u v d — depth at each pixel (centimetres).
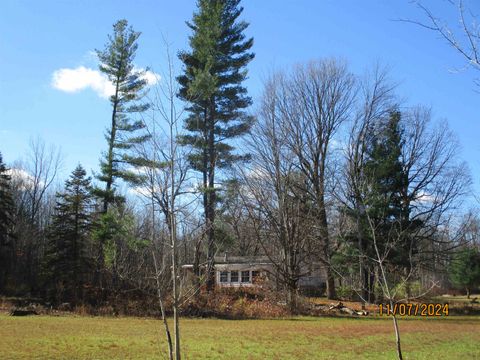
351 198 2969
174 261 847
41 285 3728
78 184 3694
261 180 3722
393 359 1453
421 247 4225
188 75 2752
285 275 3494
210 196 3194
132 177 3331
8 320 2484
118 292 3206
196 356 1472
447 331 2280
